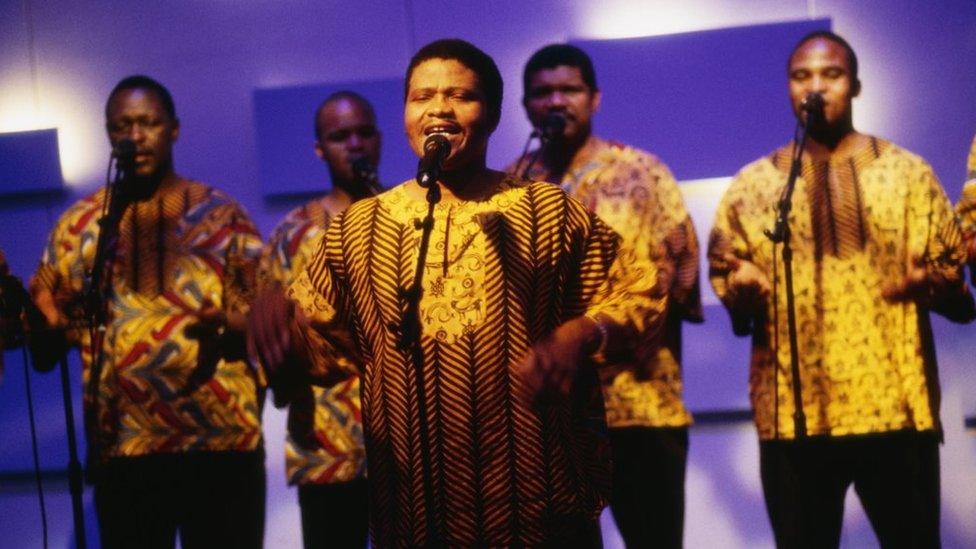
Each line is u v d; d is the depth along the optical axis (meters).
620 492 4.13
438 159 2.40
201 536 4.16
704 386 5.38
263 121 5.52
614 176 4.27
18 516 5.66
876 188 4.03
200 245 4.29
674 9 5.39
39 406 5.66
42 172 5.62
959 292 4.01
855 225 4.01
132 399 4.12
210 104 5.58
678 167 5.36
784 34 5.30
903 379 3.94
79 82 5.63
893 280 3.96
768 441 4.05
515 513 2.41
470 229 2.48
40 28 5.65
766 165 4.24
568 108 4.33
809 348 3.99
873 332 3.95
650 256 4.21
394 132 5.48
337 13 5.54
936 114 5.23
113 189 3.98
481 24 5.47
